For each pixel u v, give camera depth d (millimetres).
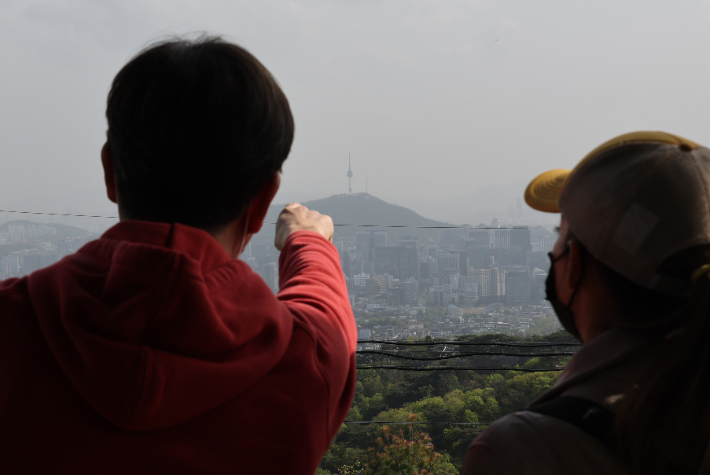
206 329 1553
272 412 1605
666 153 1574
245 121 1611
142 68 1616
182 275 1545
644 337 1572
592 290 1620
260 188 1662
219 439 1576
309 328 1685
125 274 1545
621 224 1568
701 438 1500
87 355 1521
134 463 1542
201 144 1601
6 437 1535
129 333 1534
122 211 1653
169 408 1540
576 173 1630
